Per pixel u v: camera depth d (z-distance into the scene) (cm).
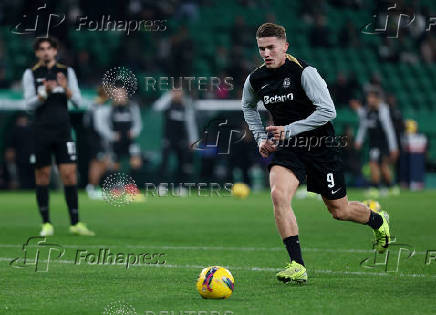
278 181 1833
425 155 7050
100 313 1462
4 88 6444
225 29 8031
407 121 6988
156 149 6078
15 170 6209
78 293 1683
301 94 1881
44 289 1738
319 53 8219
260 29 1878
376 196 5609
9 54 6894
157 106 6109
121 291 1705
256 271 2014
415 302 1538
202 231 3188
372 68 8294
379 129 5588
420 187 6988
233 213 4231
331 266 2112
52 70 2933
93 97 5809
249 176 6594
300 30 8344
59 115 2942
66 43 6700
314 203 5103
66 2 6831
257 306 1505
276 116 1928
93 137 5597
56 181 6228
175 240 2825
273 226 3422
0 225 3469
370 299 1573
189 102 5841
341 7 8806
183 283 1819
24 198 5400
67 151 2961
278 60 1875
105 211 4397
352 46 8350
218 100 6019
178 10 7994
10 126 6150
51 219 3816
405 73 8406
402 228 3312
